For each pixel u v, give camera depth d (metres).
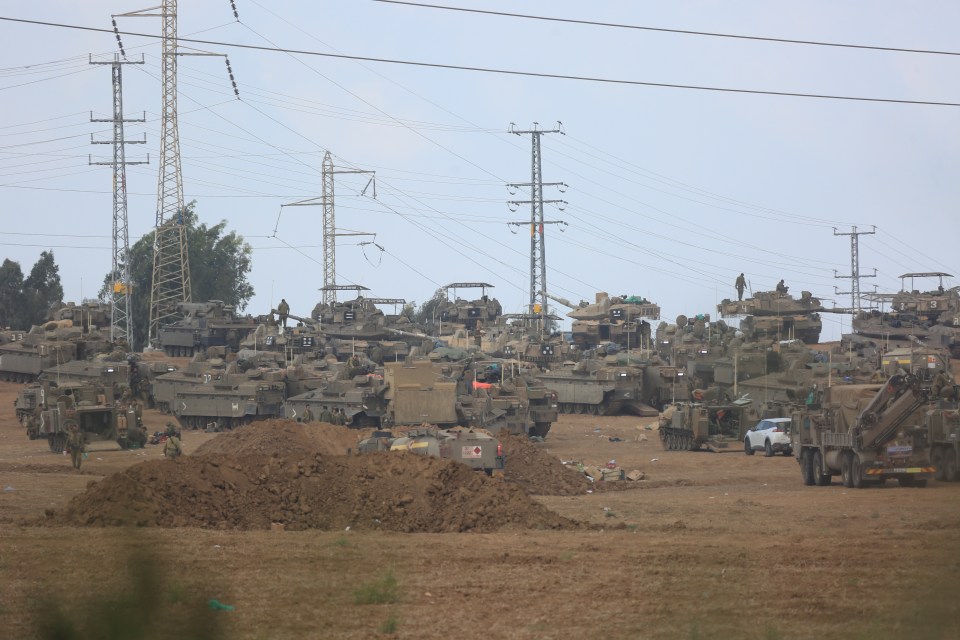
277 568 78.62
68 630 39.72
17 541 90.44
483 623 61.31
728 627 59.00
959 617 53.84
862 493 141.38
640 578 74.25
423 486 111.12
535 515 107.88
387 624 59.38
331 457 116.25
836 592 67.56
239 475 111.12
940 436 147.12
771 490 155.25
